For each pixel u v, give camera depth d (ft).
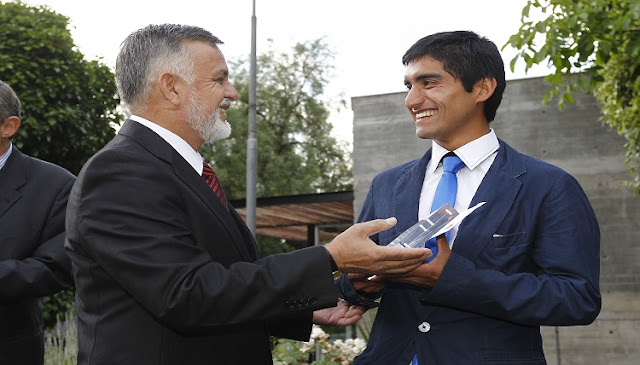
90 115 29.09
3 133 9.28
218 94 6.60
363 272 6.02
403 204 7.35
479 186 6.95
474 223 6.75
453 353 6.60
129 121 6.47
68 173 9.89
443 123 7.09
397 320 7.07
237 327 6.30
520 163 7.06
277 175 82.33
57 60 27.89
